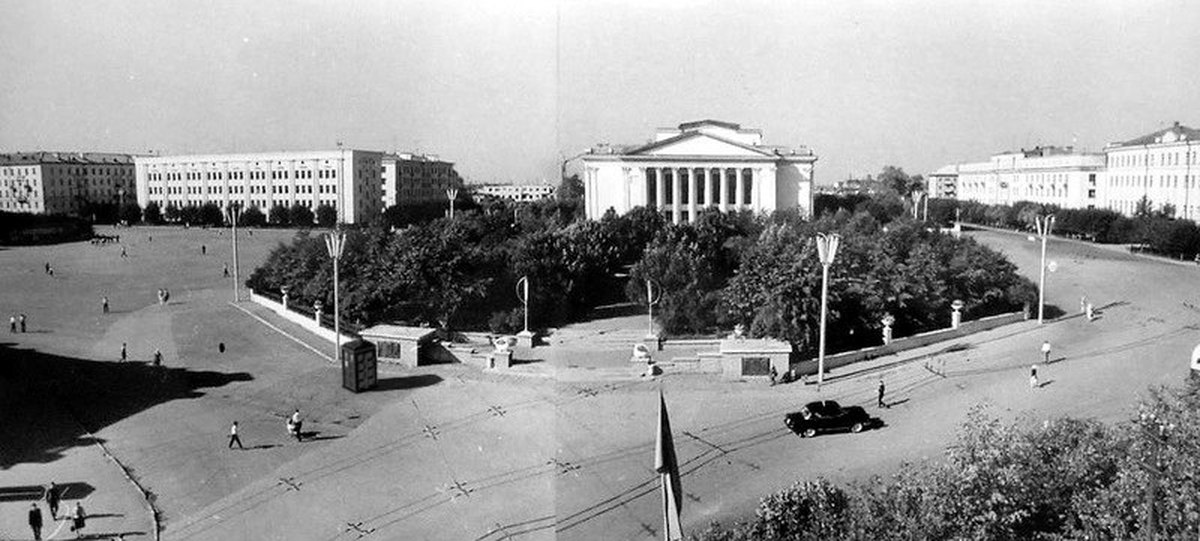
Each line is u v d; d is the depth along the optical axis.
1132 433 16.31
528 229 50.34
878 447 25.45
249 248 68.44
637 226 54.53
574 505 21.61
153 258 60.97
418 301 43.44
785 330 36.47
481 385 32.97
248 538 19.45
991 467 15.77
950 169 134.00
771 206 87.00
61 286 38.94
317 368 35.12
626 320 44.56
